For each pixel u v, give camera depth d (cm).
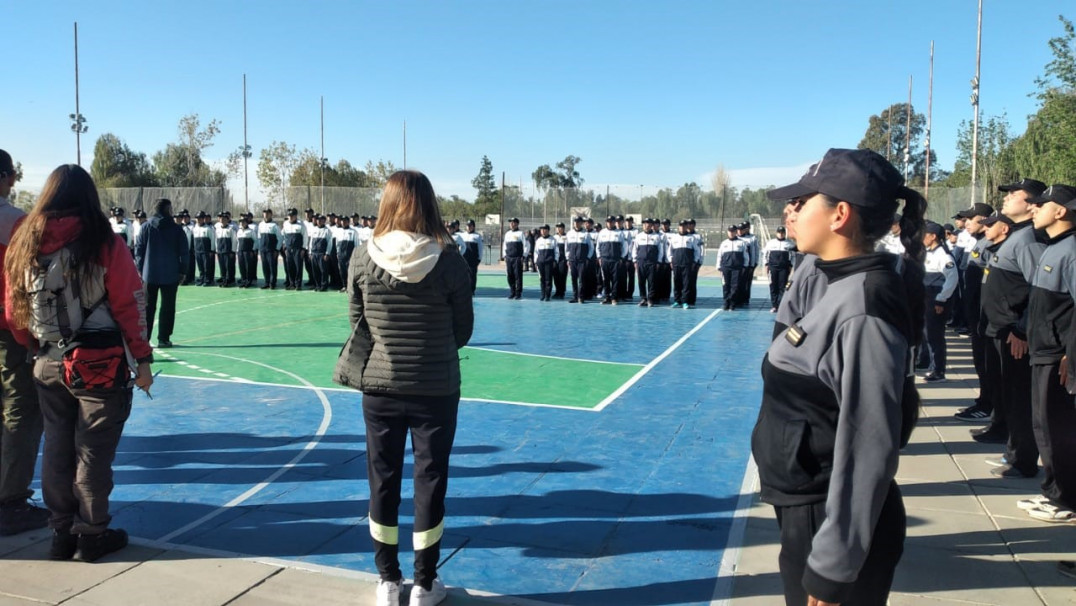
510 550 386
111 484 367
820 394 188
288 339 1109
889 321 175
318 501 452
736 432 611
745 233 1627
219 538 396
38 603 321
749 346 1076
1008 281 482
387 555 320
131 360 366
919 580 353
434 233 311
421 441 320
